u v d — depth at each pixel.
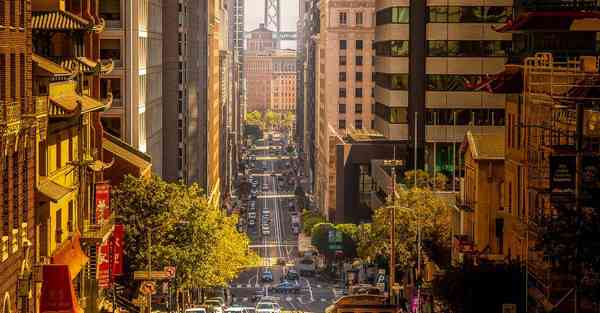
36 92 145.62
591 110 146.12
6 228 125.00
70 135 177.25
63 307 143.00
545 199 161.00
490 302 169.75
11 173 126.69
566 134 147.88
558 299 148.88
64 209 171.00
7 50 124.06
